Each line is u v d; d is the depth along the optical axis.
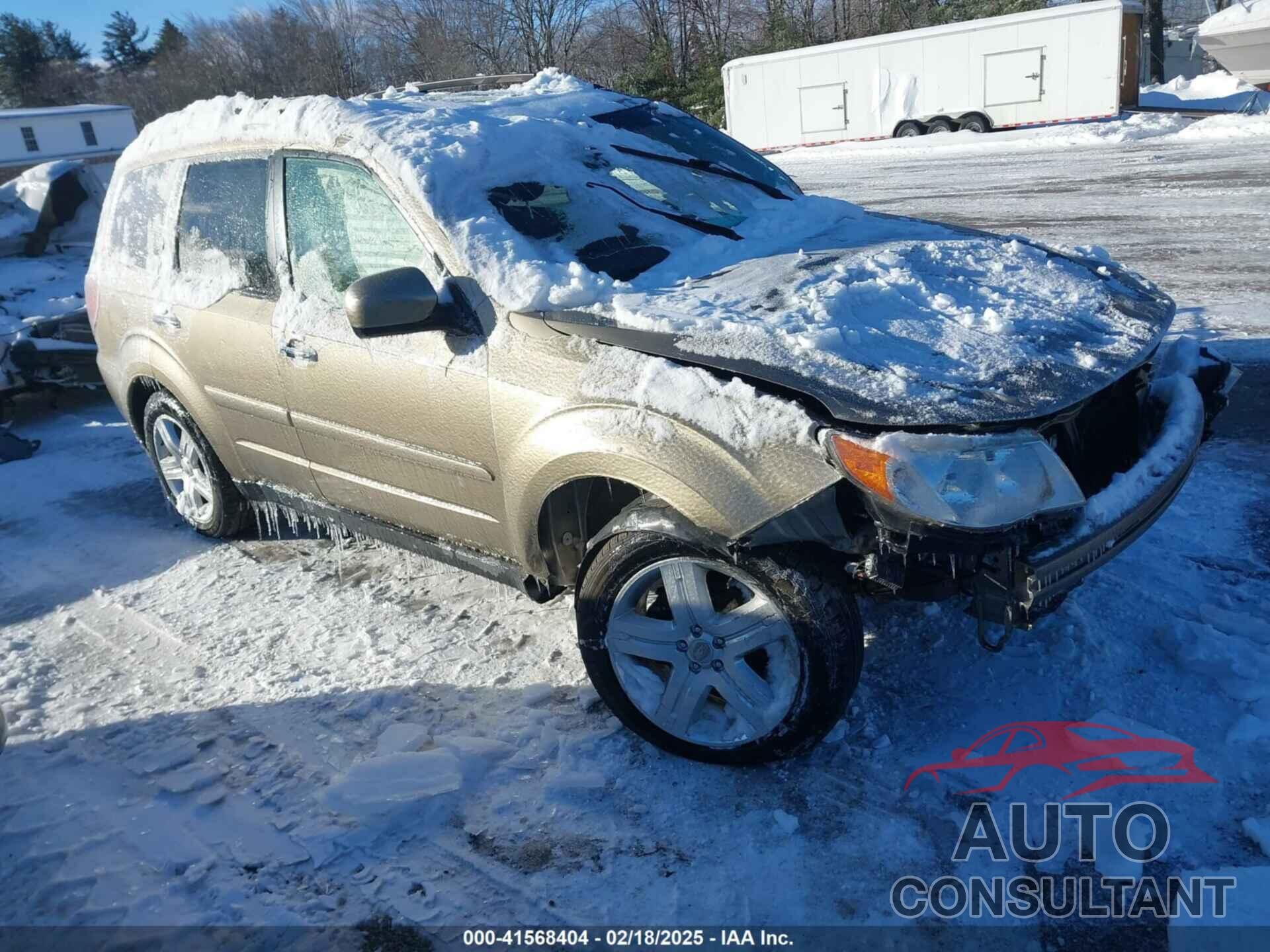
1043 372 2.50
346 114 3.53
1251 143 15.19
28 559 4.73
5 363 6.79
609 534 2.72
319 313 3.48
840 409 2.35
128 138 53.91
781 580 2.48
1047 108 21.14
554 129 3.71
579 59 43.81
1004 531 2.27
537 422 2.83
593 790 2.74
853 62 23.44
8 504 5.51
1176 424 2.79
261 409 3.81
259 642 3.73
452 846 2.60
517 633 3.60
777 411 2.42
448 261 3.10
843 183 16.62
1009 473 2.28
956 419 2.29
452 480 3.21
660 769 2.80
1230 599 3.31
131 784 2.97
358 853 2.61
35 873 2.63
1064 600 3.32
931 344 2.62
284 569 4.34
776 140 25.36
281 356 3.60
